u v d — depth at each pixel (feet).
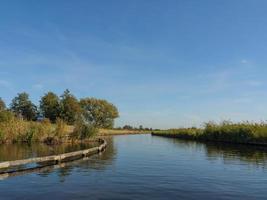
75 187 57.93
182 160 103.14
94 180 65.05
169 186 59.67
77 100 401.29
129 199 49.60
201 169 81.92
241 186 60.08
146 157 112.78
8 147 146.92
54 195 51.62
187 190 56.34
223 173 75.41
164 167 85.76
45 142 187.93
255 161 99.40
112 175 71.56
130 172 76.07
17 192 53.67
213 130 230.07
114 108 466.29
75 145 171.22
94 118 453.99
